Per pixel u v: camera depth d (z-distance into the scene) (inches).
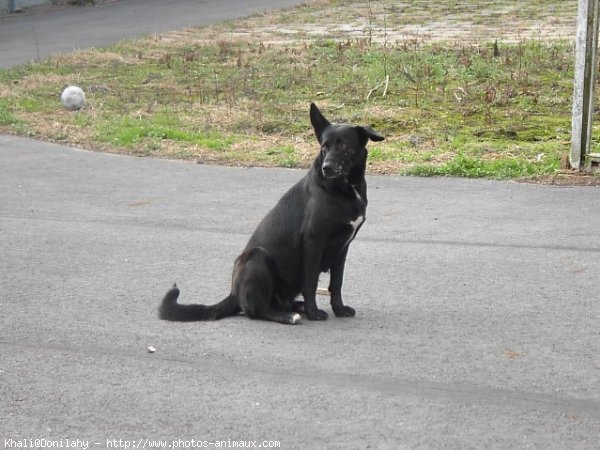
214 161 673.6
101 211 544.7
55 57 1097.4
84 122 793.6
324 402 284.8
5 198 577.9
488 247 454.6
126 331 349.4
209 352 326.3
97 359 323.0
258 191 585.0
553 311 363.9
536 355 319.0
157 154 697.0
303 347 328.5
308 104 843.4
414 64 956.6
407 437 261.4
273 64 1013.2
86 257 453.4
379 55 1008.9
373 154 665.0
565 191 564.4
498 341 332.5
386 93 863.1
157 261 445.1
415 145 695.7
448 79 900.0
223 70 999.0
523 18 1269.7
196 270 430.0
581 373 303.3
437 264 429.1
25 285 409.7
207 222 516.1
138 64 1051.9
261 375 306.0
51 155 697.0
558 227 486.6
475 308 368.8
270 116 801.6
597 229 481.7
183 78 971.3
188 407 283.9
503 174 605.3
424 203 545.6
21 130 770.8
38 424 275.4
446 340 333.7
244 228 502.9
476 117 773.9
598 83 816.9
